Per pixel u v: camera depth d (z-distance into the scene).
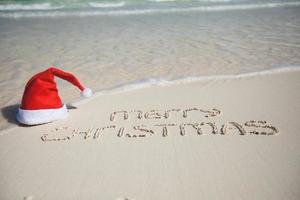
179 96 2.45
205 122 2.04
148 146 1.81
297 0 7.65
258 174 1.54
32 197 1.44
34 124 2.07
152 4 7.62
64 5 7.54
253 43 3.95
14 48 4.04
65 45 4.12
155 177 1.55
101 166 1.65
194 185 1.48
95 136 1.93
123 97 2.47
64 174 1.60
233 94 2.45
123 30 4.93
